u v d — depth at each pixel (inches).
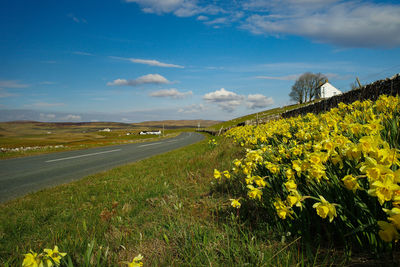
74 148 663.1
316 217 67.6
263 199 83.7
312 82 2445.9
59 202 157.9
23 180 252.8
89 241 83.0
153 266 65.2
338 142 57.6
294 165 64.9
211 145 465.1
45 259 45.6
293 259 56.9
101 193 174.6
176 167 261.4
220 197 126.7
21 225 116.8
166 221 100.7
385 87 273.3
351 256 53.8
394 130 89.0
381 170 36.8
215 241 73.8
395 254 48.9
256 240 70.6
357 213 56.3
